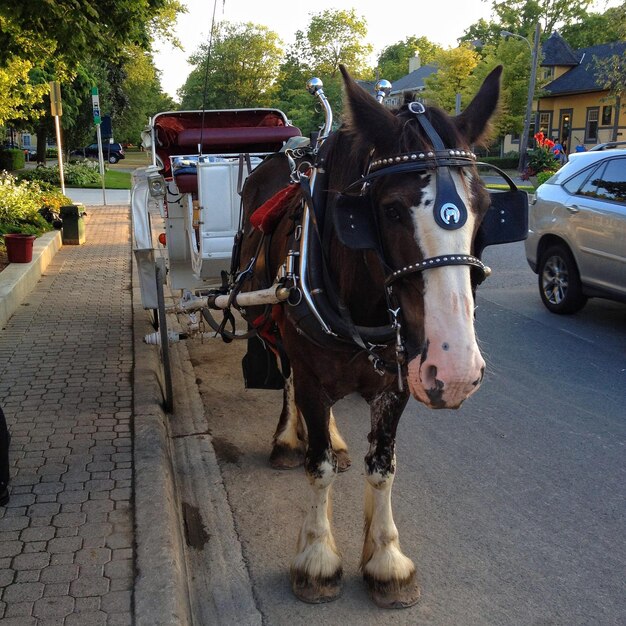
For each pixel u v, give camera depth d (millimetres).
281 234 3496
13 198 13180
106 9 8477
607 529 3932
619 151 8211
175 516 3830
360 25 48094
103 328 7523
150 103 54844
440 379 2139
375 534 3350
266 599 3328
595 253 8008
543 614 3205
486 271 2354
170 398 5508
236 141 6539
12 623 2809
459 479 4531
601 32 65062
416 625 3131
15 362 6301
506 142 47062
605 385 6258
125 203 22188
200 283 6008
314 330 3008
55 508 3730
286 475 4586
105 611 2891
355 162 2703
